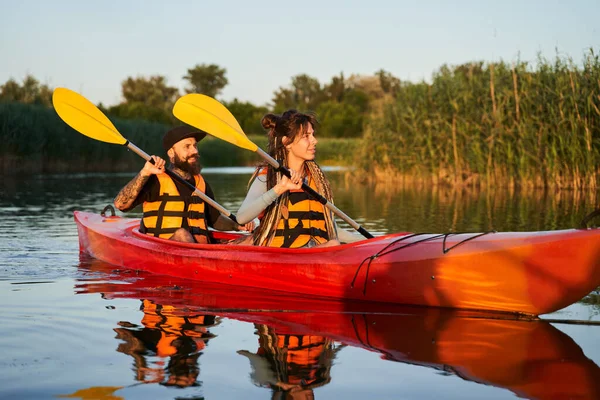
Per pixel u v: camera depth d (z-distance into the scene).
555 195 9.77
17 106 16.95
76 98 4.65
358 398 1.94
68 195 10.42
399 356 2.35
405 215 7.30
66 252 4.93
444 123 12.76
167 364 2.24
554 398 1.93
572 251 2.78
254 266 3.66
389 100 14.55
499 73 12.14
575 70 10.59
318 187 3.72
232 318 2.93
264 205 3.52
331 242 3.56
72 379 2.09
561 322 2.87
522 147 10.73
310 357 2.34
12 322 2.79
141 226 4.62
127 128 20.59
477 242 3.06
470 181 12.24
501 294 2.99
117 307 3.12
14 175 16.03
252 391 1.99
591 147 10.05
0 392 1.98
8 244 5.25
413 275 3.16
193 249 3.96
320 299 3.39
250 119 46.88
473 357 2.34
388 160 14.09
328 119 43.41
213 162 26.84
